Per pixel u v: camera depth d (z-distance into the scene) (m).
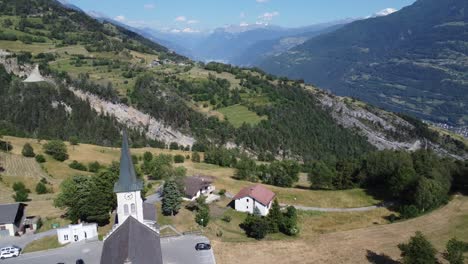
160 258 56.50
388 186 115.81
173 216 89.19
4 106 196.25
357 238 82.81
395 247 77.94
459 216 94.44
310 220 97.38
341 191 119.75
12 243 77.25
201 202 95.31
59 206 81.25
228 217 91.50
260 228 81.81
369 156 129.38
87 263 68.25
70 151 147.00
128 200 61.34
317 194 116.62
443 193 102.69
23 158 128.75
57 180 119.12
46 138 176.00
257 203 96.94
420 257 63.88
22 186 107.06
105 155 151.88
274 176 128.25
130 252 50.19
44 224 85.94
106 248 57.12
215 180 123.94
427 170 112.69
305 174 150.88
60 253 72.12
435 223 90.81
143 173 123.94
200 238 79.06
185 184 105.38
